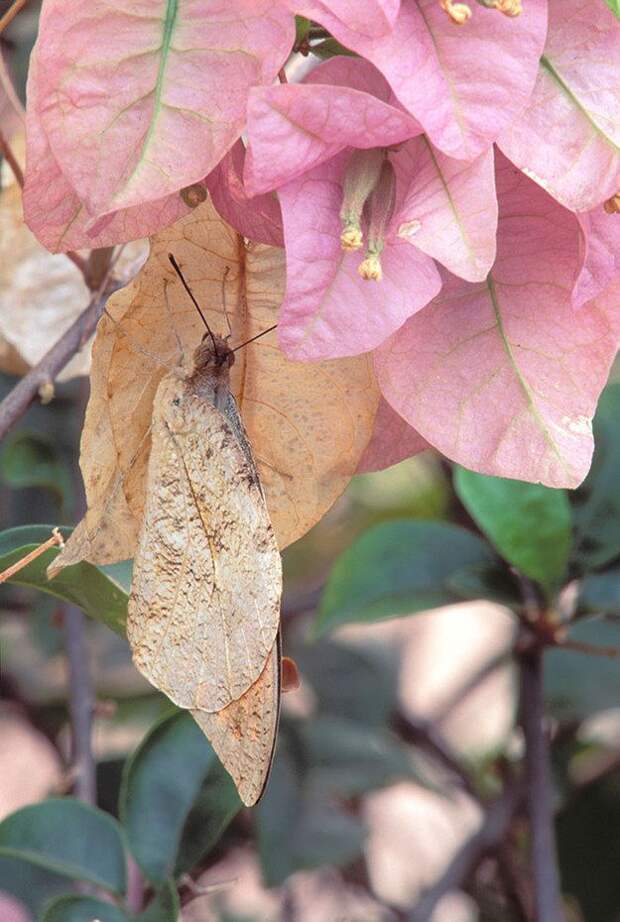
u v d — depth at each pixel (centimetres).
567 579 47
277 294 37
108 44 34
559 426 36
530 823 48
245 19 34
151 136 34
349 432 38
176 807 43
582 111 35
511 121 34
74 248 35
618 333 36
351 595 48
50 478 51
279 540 38
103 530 37
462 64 34
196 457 37
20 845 43
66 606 49
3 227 44
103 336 37
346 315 34
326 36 36
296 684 36
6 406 40
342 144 34
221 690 37
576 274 36
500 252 36
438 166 34
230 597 37
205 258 37
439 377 36
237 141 35
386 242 34
